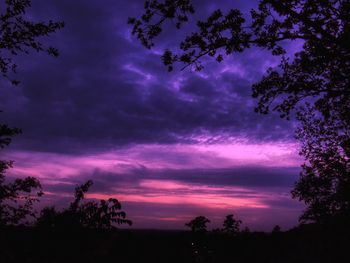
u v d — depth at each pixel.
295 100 12.20
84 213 10.42
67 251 9.98
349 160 19.02
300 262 25.33
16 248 9.72
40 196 11.81
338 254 20.22
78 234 10.22
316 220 20.78
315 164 19.72
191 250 15.95
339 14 9.94
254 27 10.98
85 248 10.26
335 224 20.02
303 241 27.81
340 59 10.58
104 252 10.48
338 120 17.69
